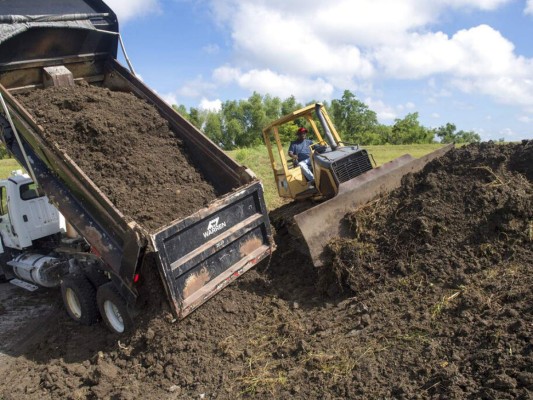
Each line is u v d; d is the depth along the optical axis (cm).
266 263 634
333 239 568
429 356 384
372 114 5681
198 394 423
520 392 316
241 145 6262
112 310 558
